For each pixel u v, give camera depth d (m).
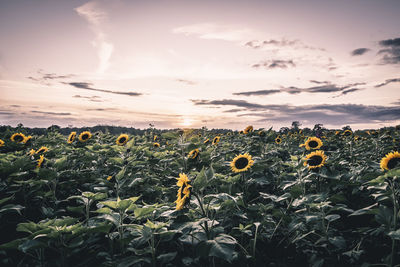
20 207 3.87
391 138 9.90
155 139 11.65
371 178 4.59
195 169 5.97
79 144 8.52
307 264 3.71
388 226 3.18
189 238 3.43
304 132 16.06
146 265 3.42
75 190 5.70
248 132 9.99
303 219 3.86
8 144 7.74
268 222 4.00
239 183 5.23
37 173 5.09
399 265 3.08
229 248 2.72
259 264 3.63
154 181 5.99
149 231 3.12
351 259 3.59
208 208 3.44
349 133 12.00
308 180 4.70
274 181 6.05
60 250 3.09
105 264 3.20
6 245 2.87
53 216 4.41
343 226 4.50
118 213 3.43
